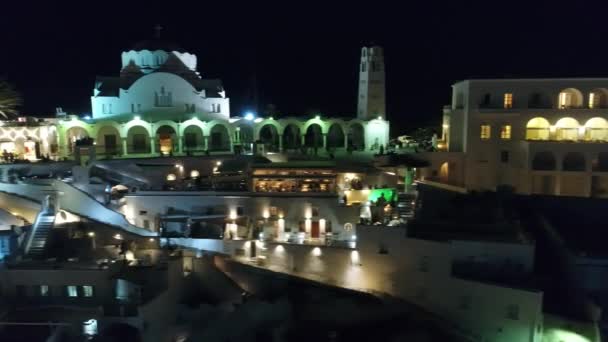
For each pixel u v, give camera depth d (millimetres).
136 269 36188
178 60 76062
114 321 31516
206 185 55094
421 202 52312
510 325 34125
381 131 74625
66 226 43219
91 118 70000
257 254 45344
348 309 39562
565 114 57812
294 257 44625
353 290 41156
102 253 40812
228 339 35969
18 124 63531
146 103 70875
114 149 68875
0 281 34625
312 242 46375
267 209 49188
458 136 62875
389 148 73938
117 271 35906
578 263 36719
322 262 43750
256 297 40438
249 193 49812
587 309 34219
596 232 47969
